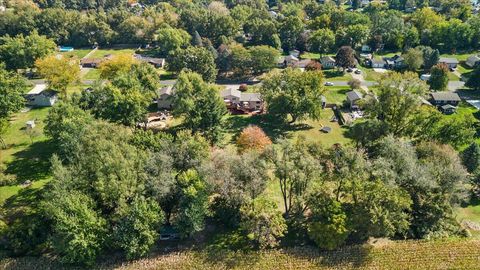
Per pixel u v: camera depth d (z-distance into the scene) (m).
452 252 55.41
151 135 70.88
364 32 151.75
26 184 70.88
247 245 57.56
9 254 55.72
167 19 168.50
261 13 174.38
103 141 62.19
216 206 62.19
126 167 58.06
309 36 156.12
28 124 92.19
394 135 82.69
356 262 54.38
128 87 87.31
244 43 162.25
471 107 106.19
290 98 91.62
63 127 73.00
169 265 54.09
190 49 123.88
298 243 58.06
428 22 164.38
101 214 57.00
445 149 67.56
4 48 120.75
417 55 128.88
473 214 64.50
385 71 136.00
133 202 54.50
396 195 54.56
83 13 186.12
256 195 59.38
